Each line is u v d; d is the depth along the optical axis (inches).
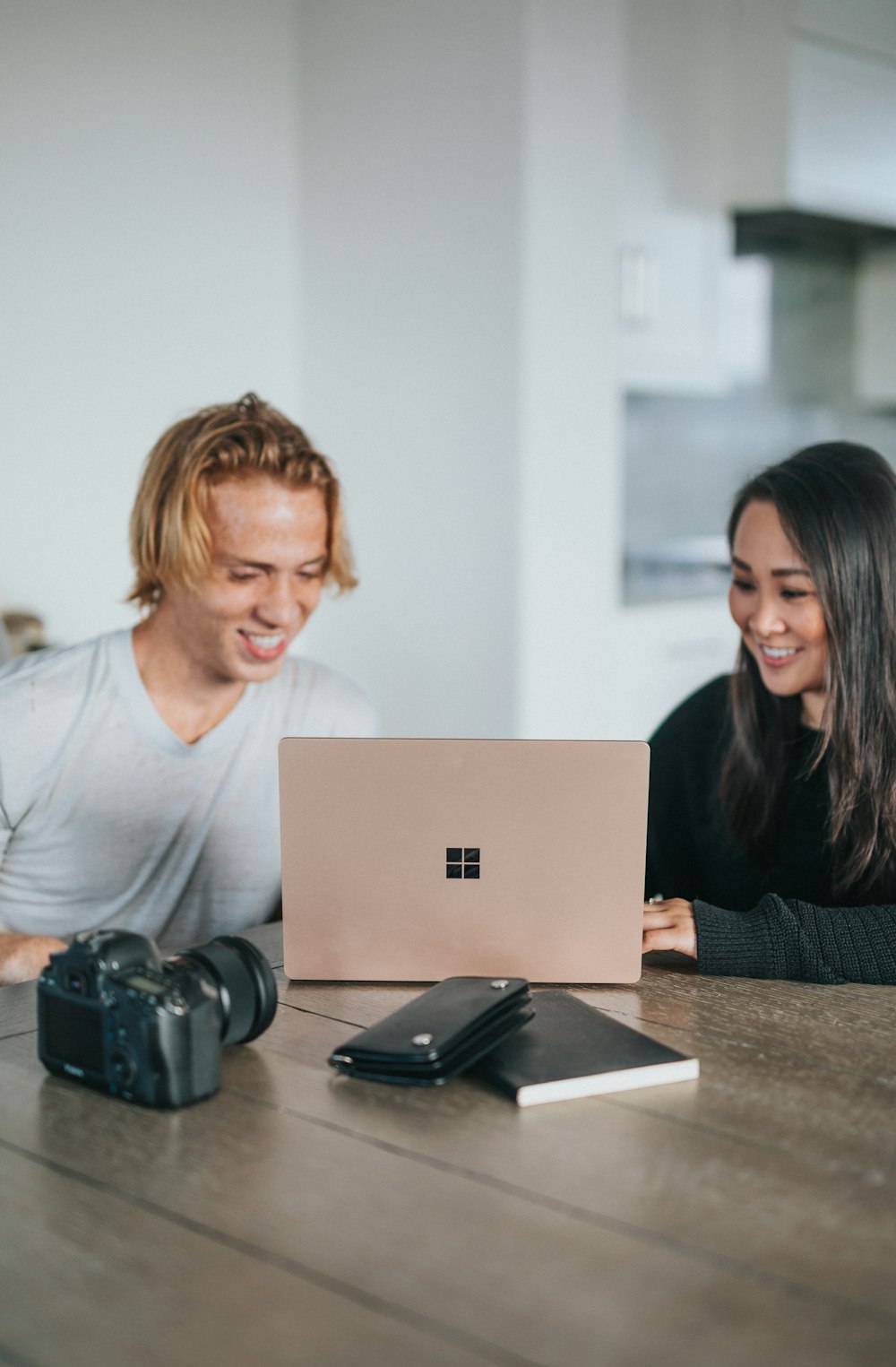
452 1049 45.0
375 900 54.2
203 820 74.5
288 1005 52.9
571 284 132.2
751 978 56.3
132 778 73.0
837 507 65.2
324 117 140.8
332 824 53.7
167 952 66.8
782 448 197.0
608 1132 41.7
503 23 125.3
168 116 132.0
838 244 197.9
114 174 128.0
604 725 142.7
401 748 53.0
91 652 73.5
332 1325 31.7
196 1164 39.8
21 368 122.4
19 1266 34.4
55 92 122.7
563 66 127.6
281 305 144.5
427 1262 34.3
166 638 73.3
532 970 54.5
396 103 134.6
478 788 53.1
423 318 135.6
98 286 127.7
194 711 74.6
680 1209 36.9
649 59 145.6
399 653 141.8
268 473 72.6
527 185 126.0
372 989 54.6
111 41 126.5
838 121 157.8
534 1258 34.5
